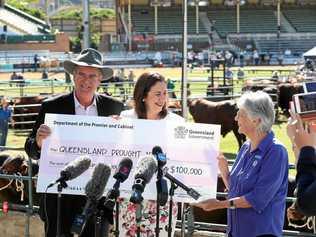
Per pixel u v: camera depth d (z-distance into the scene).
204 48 76.19
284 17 81.81
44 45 70.69
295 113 3.86
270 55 68.06
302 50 76.88
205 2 80.56
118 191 4.18
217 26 80.44
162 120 5.31
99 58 5.66
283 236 6.46
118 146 5.31
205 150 5.23
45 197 5.53
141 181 4.09
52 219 5.54
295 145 3.83
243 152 4.77
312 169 3.68
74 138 5.34
